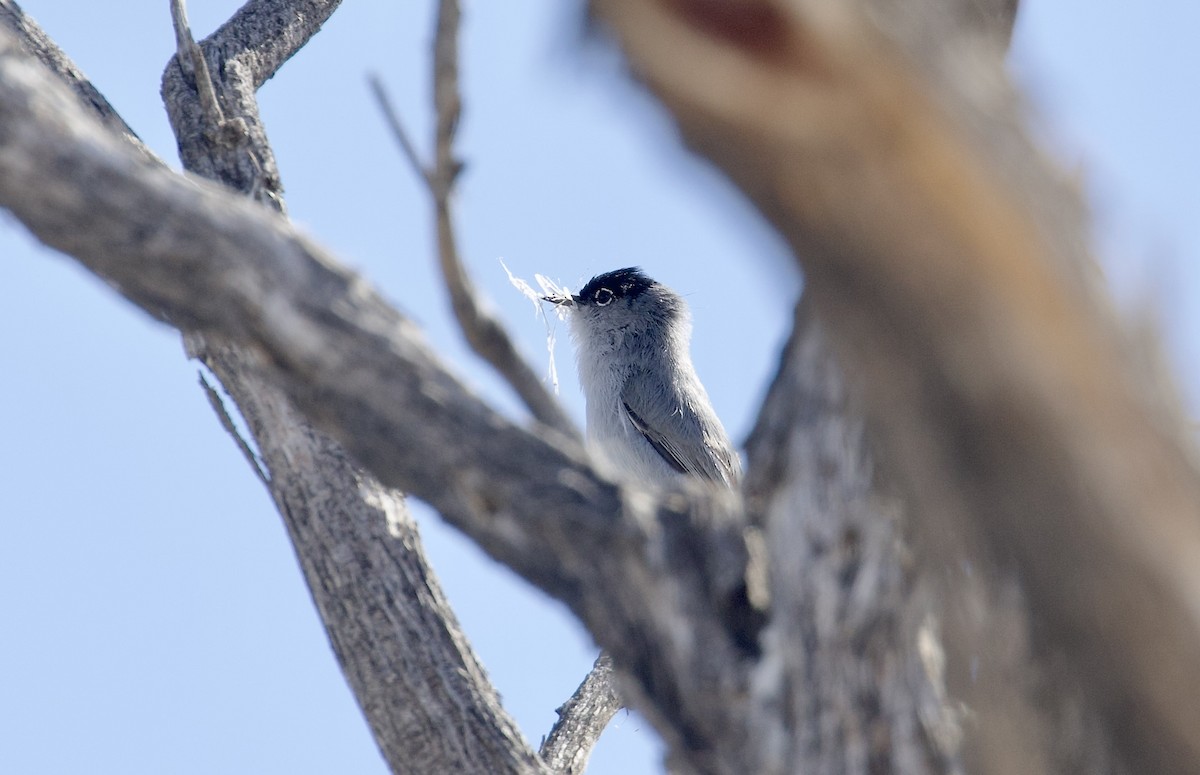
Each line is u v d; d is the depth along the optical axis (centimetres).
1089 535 315
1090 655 331
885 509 479
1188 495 312
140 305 531
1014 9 369
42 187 482
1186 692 320
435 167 507
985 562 375
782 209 316
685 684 513
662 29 308
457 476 512
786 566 503
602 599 524
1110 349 307
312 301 502
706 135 317
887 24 304
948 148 299
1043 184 306
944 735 475
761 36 303
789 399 518
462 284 516
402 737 851
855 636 486
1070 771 411
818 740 490
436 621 880
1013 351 307
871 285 315
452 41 496
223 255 498
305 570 912
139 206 489
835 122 301
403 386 508
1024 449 314
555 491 512
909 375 322
